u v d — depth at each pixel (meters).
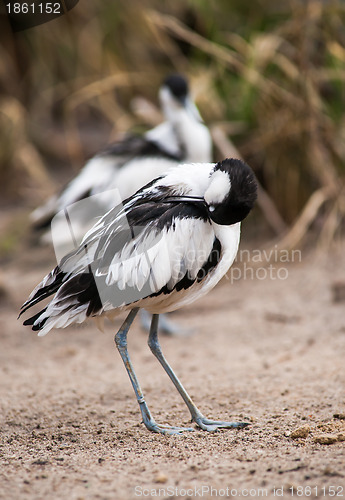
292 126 12.72
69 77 17.94
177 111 11.09
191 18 15.40
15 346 9.84
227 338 9.69
